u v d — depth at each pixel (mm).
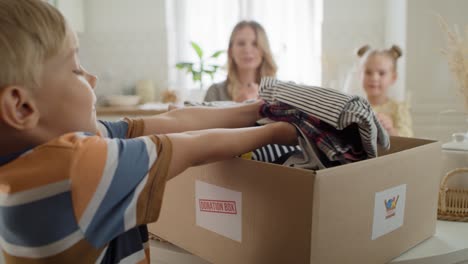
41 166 448
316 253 535
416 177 713
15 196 445
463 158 868
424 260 701
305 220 531
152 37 2910
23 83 453
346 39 2838
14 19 451
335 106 640
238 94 2037
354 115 625
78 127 509
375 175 615
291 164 686
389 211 657
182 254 735
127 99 2697
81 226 441
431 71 2432
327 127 680
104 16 2887
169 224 768
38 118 475
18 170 452
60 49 484
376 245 642
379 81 2027
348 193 569
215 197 658
